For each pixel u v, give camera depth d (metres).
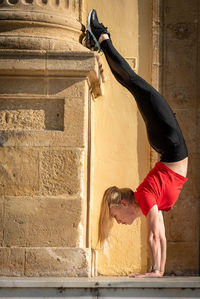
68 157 5.30
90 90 5.83
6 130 5.34
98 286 4.24
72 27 5.71
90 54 5.32
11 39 5.40
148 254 6.35
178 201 6.41
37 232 5.20
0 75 5.38
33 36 5.47
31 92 5.36
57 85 5.36
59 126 5.35
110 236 6.37
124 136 6.53
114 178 6.46
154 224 5.34
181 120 6.50
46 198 5.23
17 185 5.27
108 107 6.57
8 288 4.27
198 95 6.51
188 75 6.54
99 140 6.51
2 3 5.62
